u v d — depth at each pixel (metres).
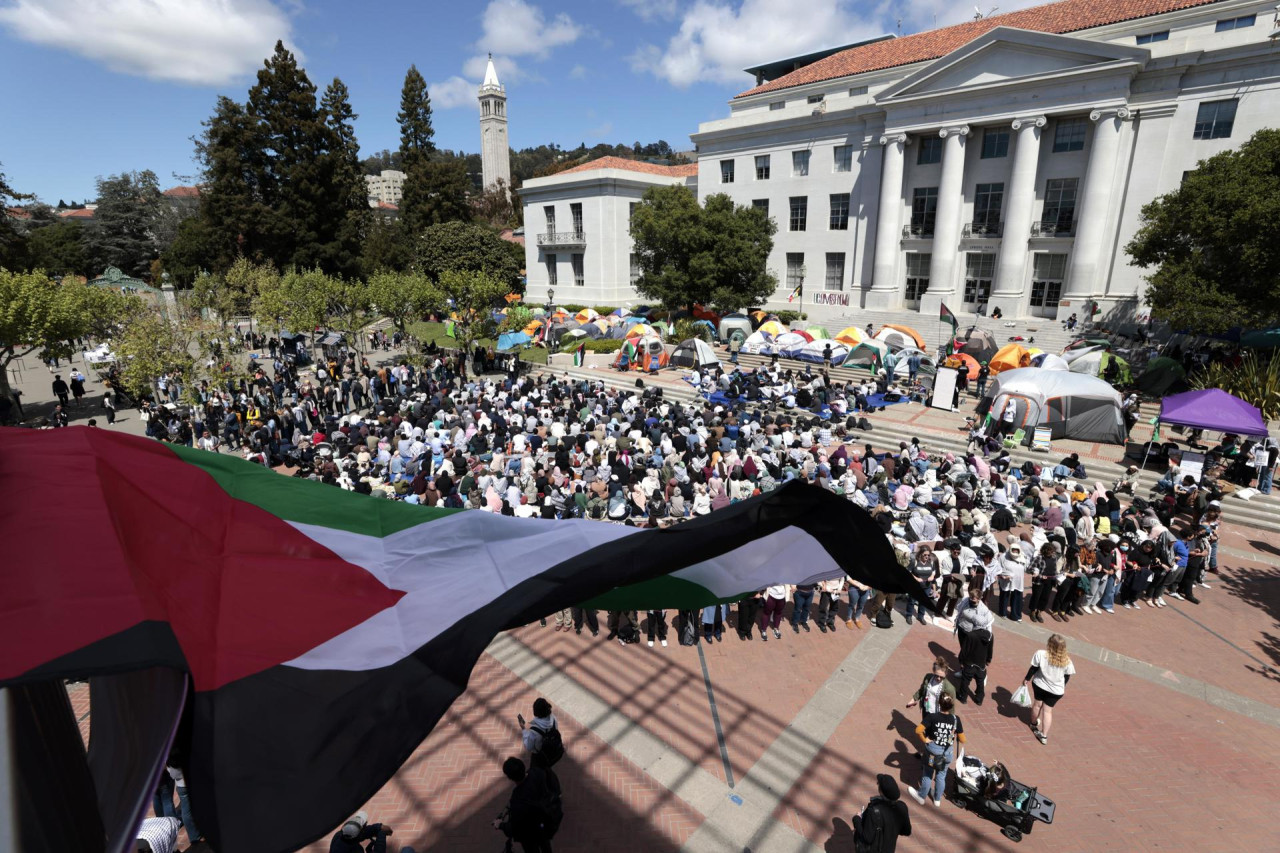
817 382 28.80
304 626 1.94
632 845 7.63
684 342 33.56
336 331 38.03
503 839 7.64
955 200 39.38
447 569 2.45
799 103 50.47
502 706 9.92
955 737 8.15
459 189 68.25
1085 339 32.00
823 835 7.82
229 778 1.46
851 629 12.21
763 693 10.32
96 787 1.62
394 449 18.50
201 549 2.10
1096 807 8.27
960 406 27.00
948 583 12.19
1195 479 17.05
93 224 75.44
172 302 41.31
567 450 16.62
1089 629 12.35
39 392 32.94
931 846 7.72
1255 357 24.23
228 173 55.31
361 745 1.61
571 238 56.19
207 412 23.42
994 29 35.81
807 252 47.62
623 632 11.57
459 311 34.34
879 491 15.99
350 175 61.25
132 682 1.70
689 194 45.69
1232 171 24.48
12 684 1.17
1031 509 16.66
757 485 15.47
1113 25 37.97
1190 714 10.02
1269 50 30.41
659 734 9.39
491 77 109.62
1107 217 35.31
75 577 1.55
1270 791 8.56
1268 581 14.29
